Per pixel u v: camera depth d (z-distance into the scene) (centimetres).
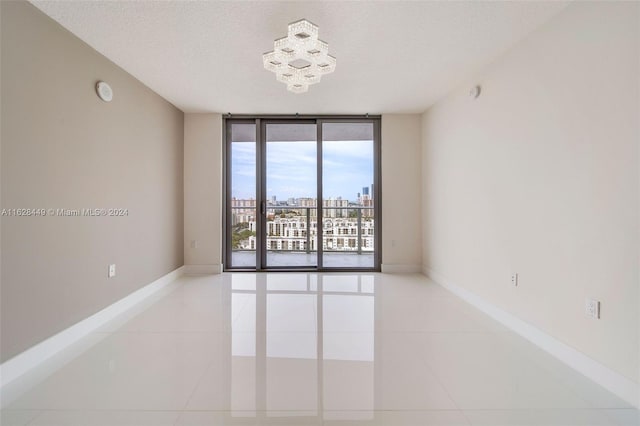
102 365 208
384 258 484
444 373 199
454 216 375
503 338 252
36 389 181
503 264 282
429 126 447
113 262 298
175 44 266
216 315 299
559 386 186
